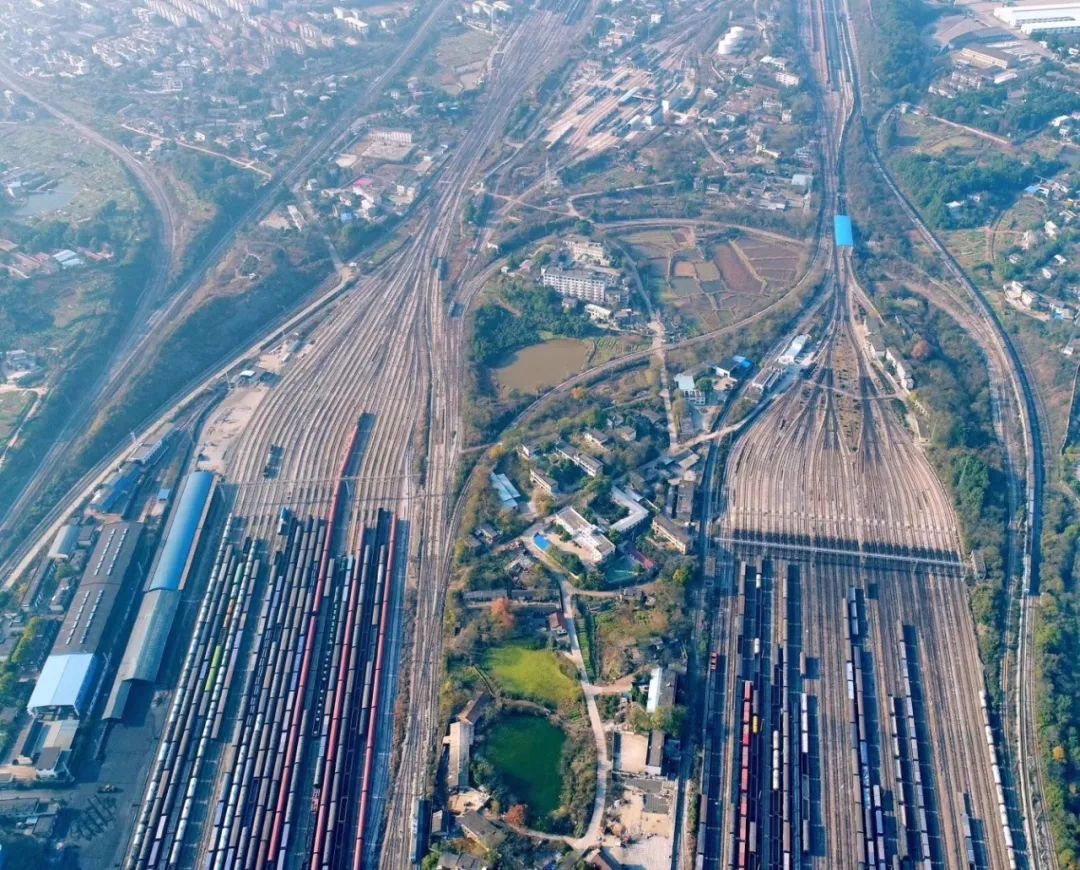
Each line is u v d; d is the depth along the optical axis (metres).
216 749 167.50
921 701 174.12
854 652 182.00
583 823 153.12
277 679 177.12
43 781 162.88
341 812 156.12
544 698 173.38
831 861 150.00
